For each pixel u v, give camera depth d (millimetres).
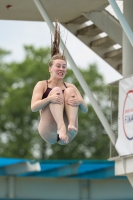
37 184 36375
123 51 31234
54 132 19750
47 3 33594
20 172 34125
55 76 19750
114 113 28891
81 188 37125
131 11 31234
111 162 35062
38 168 33781
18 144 79125
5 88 83812
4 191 35344
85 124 79062
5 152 78562
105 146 78188
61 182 36969
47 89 19750
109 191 37281
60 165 35156
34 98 19469
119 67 38156
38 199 36188
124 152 27562
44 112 19641
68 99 19188
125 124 27578
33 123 80750
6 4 33906
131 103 27109
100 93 83438
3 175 34969
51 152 78188
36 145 78750
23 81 82875
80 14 35625
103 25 35469
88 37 37312
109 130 29016
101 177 36094
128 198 37094
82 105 19422
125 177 36781
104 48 37500
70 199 36938
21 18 36438
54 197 36656
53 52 20359
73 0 33250
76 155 77438
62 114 18984
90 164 35500
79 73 29672
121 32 35750
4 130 80250
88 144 78312
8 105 80812
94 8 34719
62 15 35688
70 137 19812
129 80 27297
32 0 33188
